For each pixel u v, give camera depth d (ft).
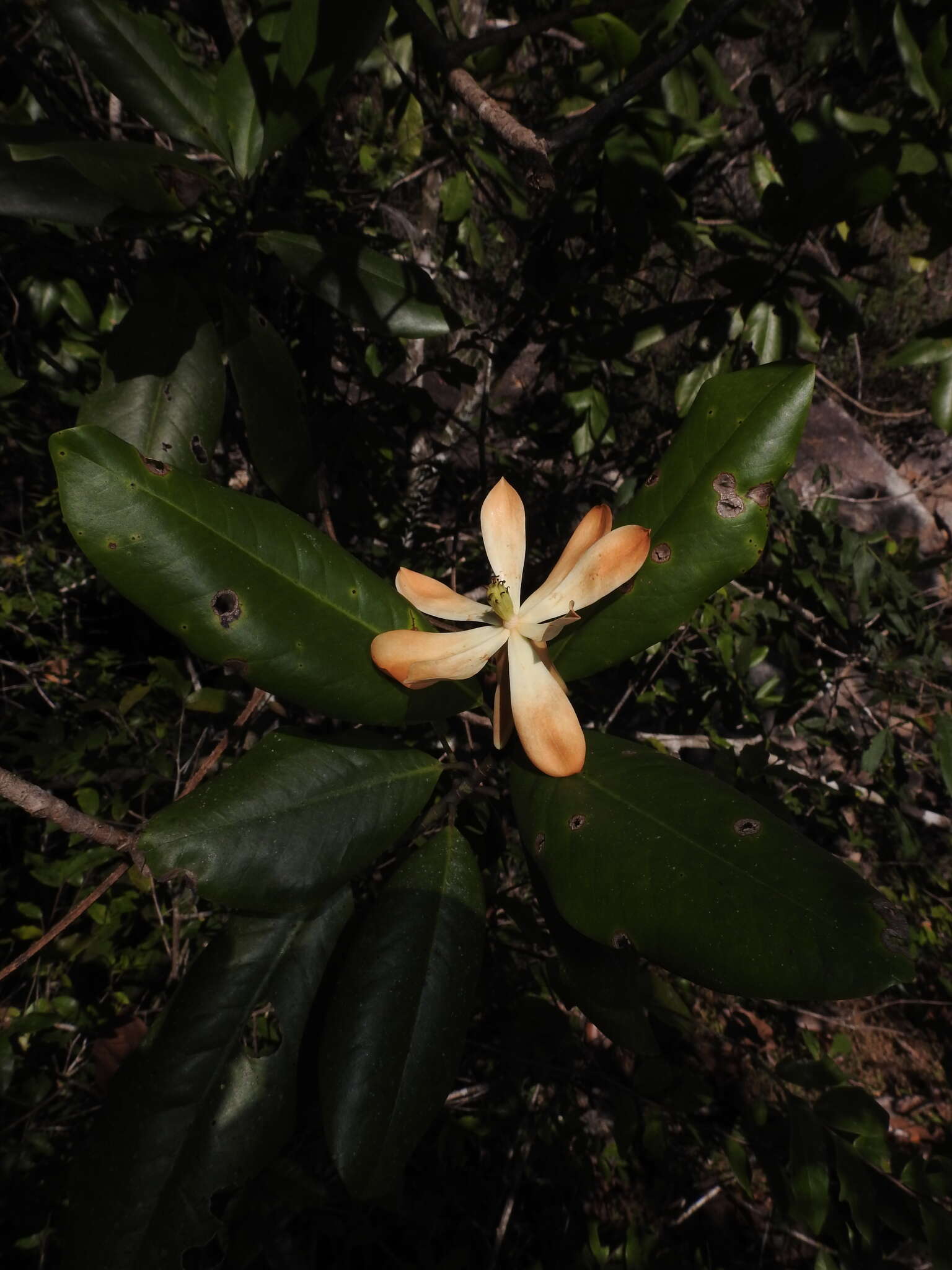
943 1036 3.09
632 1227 1.84
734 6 1.02
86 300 2.18
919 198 1.58
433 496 3.22
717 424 0.99
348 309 1.35
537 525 2.64
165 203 0.99
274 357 1.27
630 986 0.95
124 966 2.13
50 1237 1.76
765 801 1.73
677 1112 1.77
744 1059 2.75
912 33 1.70
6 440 2.85
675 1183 2.49
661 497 1.01
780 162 1.48
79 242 1.99
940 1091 2.93
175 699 2.50
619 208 1.63
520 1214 2.23
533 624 0.98
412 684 0.92
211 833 0.87
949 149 1.63
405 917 0.96
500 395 3.34
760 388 0.97
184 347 1.21
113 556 0.84
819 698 2.89
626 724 3.18
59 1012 1.98
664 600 0.99
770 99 1.50
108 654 2.80
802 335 1.70
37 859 2.06
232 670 0.89
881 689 2.40
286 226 1.40
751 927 0.76
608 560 0.96
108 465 0.83
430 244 3.18
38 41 2.21
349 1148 0.87
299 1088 1.05
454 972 0.95
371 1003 0.92
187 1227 0.90
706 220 2.39
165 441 1.19
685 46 1.02
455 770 1.07
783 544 2.47
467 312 3.70
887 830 2.74
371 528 2.58
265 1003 1.00
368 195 2.66
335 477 2.39
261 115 1.27
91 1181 0.91
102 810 2.12
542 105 2.46
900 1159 1.54
